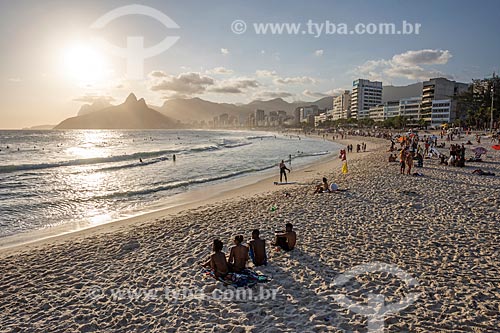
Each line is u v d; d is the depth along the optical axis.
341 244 8.55
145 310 5.84
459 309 5.35
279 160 38.06
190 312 5.67
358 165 27.39
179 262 7.97
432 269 6.88
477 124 84.31
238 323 5.25
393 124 119.12
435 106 117.12
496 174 18.53
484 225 9.55
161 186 20.70
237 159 39.41
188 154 46.91
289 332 4.92
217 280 6.85
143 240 9.85
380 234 9.21
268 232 10.02
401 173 20.33
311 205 13.08
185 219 12.10
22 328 5.43
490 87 82.62
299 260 7.63
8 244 10.55
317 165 31.86
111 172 27.69
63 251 9.23
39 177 24.86
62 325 5.48
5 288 7.01
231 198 16.70
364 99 184.00
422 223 10.01
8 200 17.05
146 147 64.88
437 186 15.54
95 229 11.77
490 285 6.11
